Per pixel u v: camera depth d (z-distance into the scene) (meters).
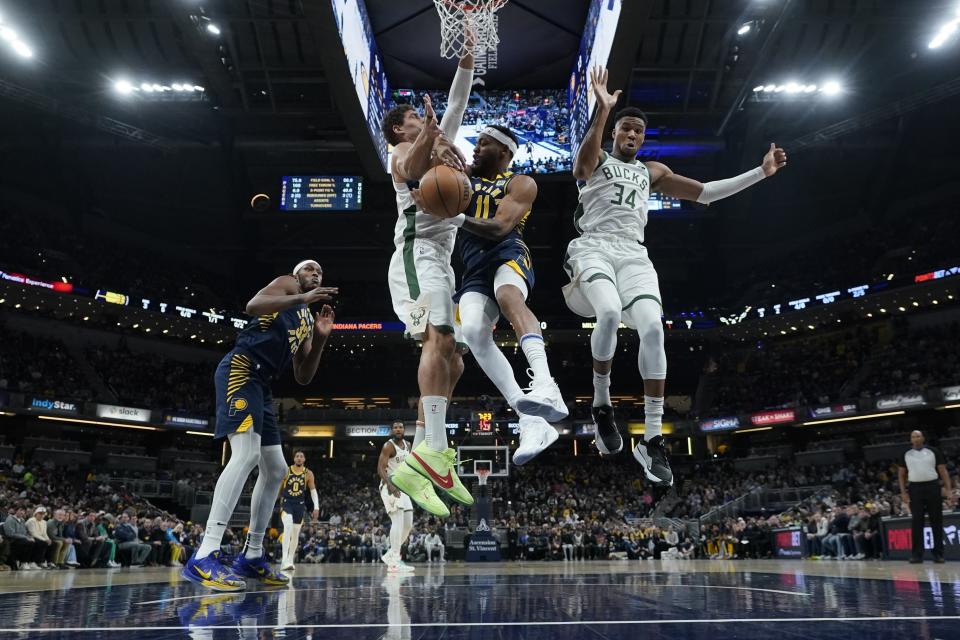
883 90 29.81
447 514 4.17
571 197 37.62
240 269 42.97
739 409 37.97
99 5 24.64
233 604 3.44
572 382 42.19
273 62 27.38
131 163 35.78
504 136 4.32
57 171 34.94
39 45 26.34
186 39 25.58
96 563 16.44
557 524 30.30
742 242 41.41
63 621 2.65
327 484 37.34
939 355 33.06
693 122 32.06
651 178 5.08
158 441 36.69
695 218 39.16
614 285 4.54
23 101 28.86
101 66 27.80
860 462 31.66
